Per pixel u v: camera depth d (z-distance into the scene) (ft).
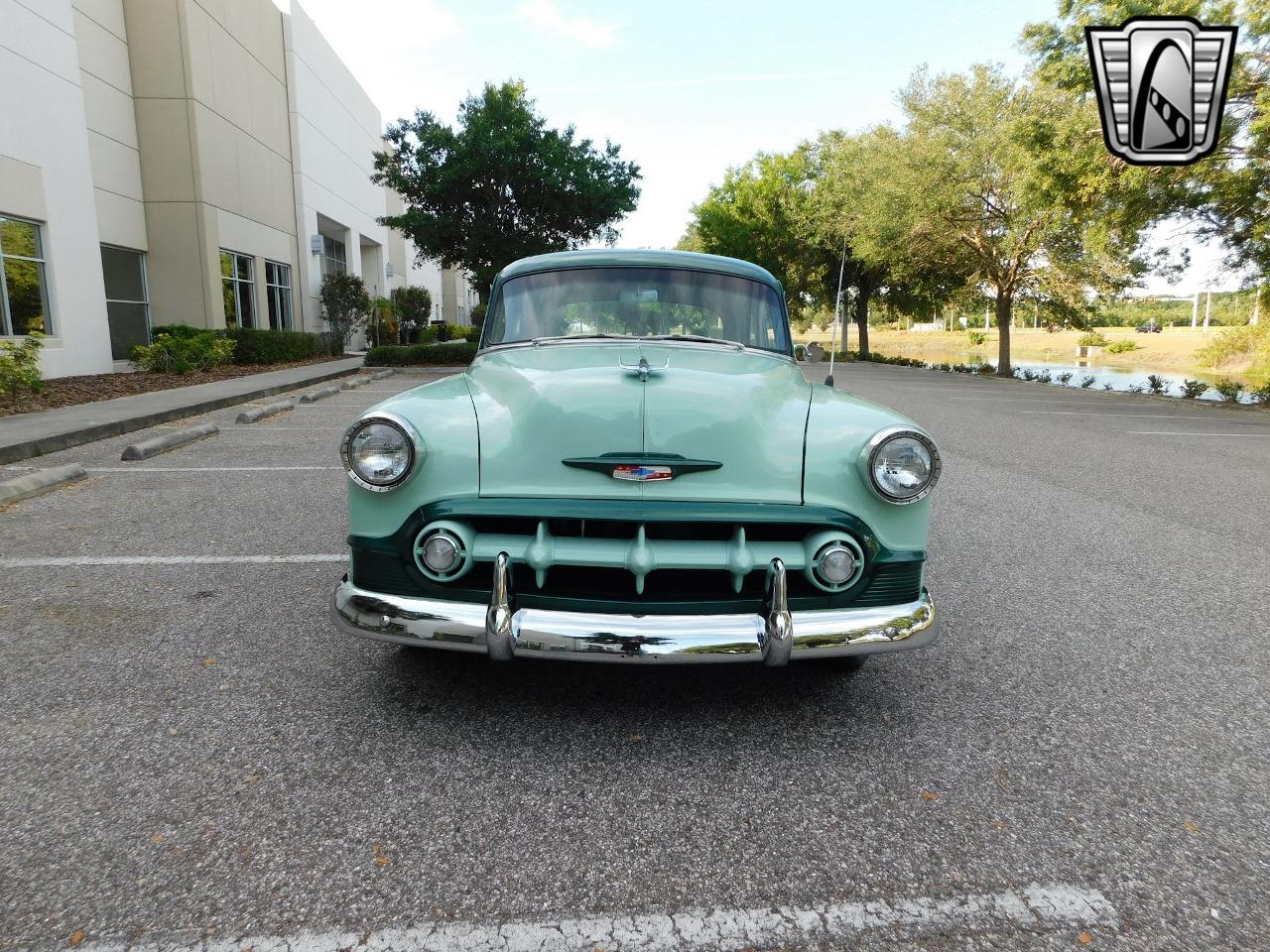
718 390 8.93
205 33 59.98
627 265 12.67
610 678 10.05
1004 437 32.81
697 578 8.48
